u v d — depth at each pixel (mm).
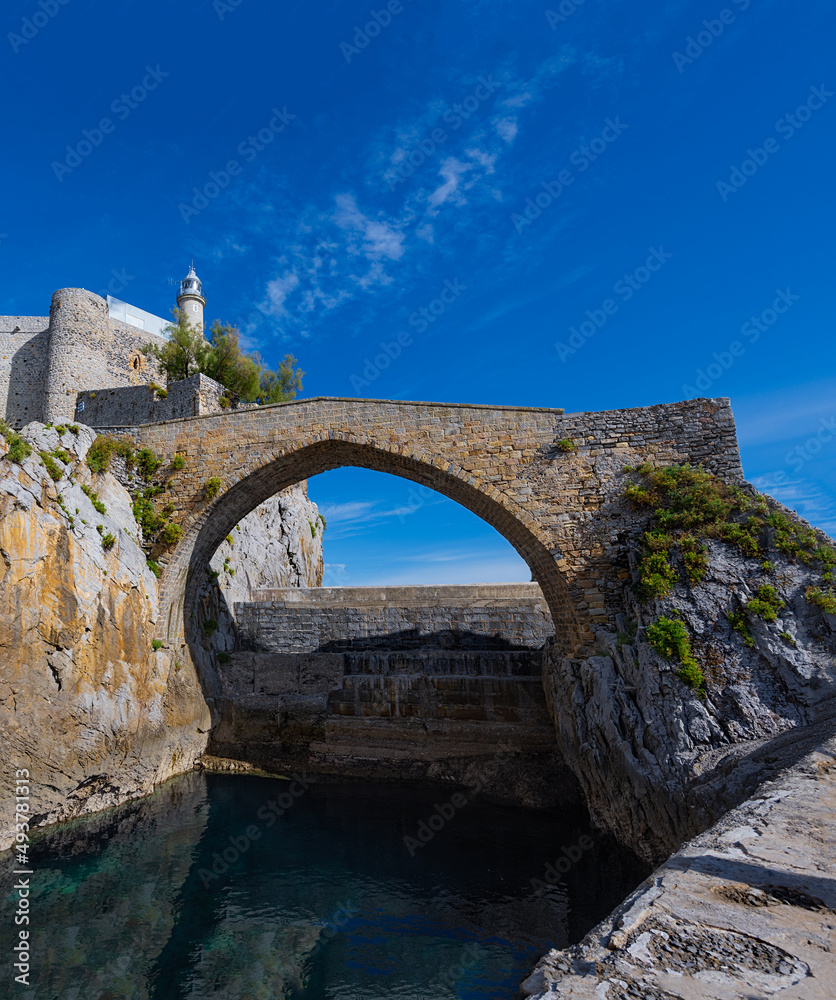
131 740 18125
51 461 16938
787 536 14586
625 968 3053
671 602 14766
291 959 10102
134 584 19406
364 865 13773
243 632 29906
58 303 37406
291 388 39562
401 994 9172
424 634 28234
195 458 21844
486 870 13469
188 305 47625
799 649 12820
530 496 18750
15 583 14484
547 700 22219
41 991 9102
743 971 2920
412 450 19875
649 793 13195
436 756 21875
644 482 17797
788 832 4918
